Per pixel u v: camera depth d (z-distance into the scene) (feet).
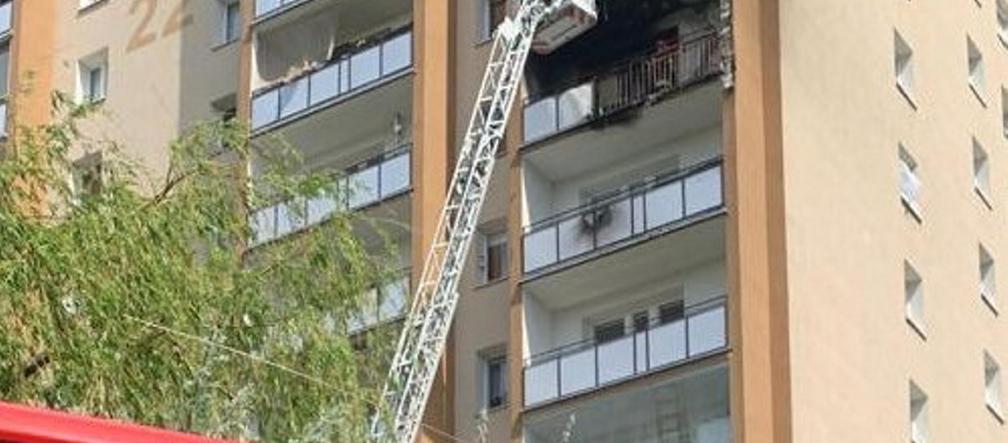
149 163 192.95
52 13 199.52
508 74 172.45
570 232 167.94
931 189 188.14
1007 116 207.10
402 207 171.32
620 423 161.99
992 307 195.00
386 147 180.14
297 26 186.09
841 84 177.17
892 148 183.32
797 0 173.88
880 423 170.19
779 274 162.09
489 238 175.11
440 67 177.06
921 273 183.01
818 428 160.97
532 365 166.20
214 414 90.99
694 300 165.37
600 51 173.78
